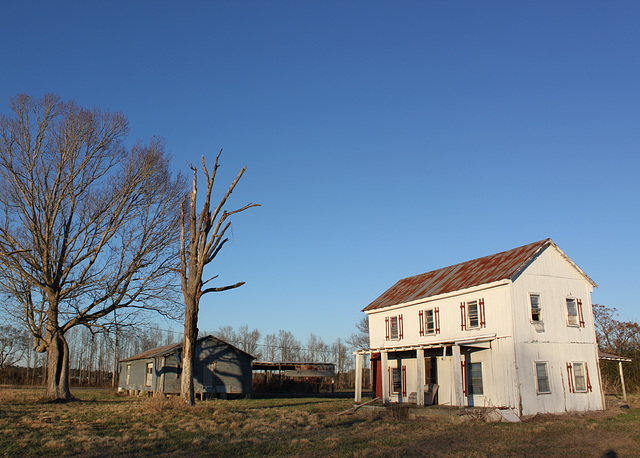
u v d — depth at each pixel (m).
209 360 39.41
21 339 74.31
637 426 19.88
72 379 75.38
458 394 24.42
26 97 28.78
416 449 15.55
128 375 47.34
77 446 14.71
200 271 26.28
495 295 25.55
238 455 14.22
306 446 15.75
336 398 40.41
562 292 26.22
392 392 32.56
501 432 19.09
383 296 36.22
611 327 54.44
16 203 28.69
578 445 16.14
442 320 28.98
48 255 29.31
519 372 23.75
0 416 20.73
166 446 15.25
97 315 31.22
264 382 50.25
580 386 25.48
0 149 28.16
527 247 27.48
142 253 31.53
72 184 29.88
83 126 29.83
